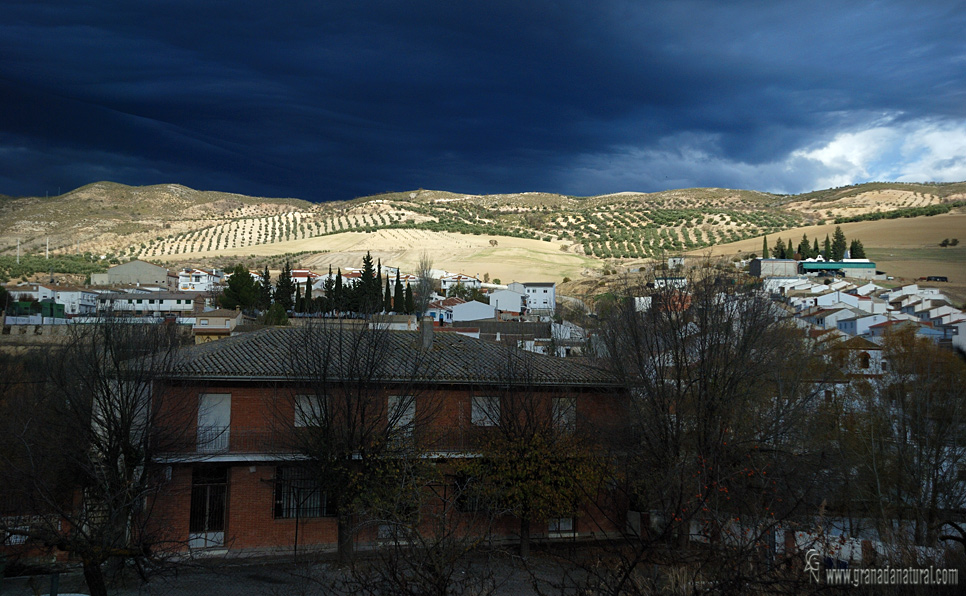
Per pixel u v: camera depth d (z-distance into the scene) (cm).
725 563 1177
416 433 2806
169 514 2738
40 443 2681
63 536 1852
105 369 2622
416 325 8831
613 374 3384
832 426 3844
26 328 6819
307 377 2836
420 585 1233
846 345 5641
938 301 9712
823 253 17312
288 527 2886
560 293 16838
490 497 2442
